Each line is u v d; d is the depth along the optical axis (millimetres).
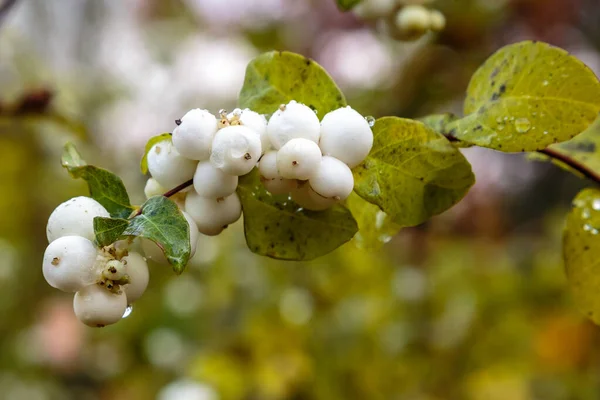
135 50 1434
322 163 318
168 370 849
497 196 1081
